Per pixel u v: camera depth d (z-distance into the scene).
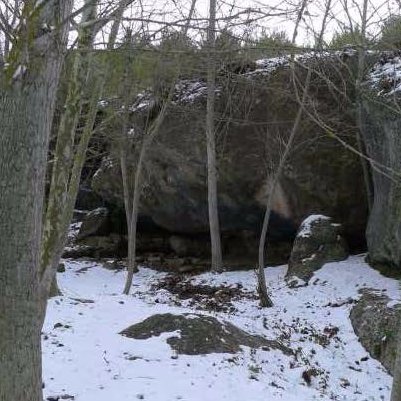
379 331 8.71
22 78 2.96
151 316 7.87
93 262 16.72
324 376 7.68
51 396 5.44
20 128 3.00
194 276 14.65
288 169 13.62
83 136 4.25
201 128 14.60
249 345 7.71
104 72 4.56
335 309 10.60
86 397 5.50
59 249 3.60
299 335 9.48
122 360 6.58
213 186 14.14
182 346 7.10
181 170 15.03
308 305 11.01
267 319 10.45
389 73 10.78
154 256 17.08
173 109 14.39
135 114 14.88
